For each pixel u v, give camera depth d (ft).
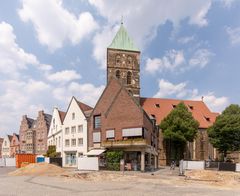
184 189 96.53
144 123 197.88
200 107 321.52
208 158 285.64
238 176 142.51
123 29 296.92
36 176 140.97
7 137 423.23
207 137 291.58
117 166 186.29
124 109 208.44
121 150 192.85
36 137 362.94
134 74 287.07
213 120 307.78
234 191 94.58
